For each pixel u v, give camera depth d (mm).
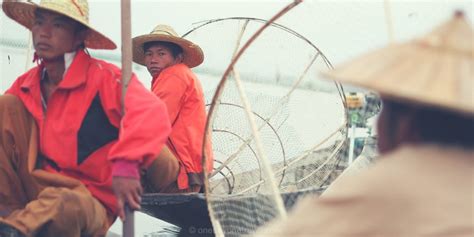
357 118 7363
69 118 5504
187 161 7031
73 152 5508
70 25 5547
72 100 5508
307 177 7395
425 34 2590
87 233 5344
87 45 5918
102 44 5855
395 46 2592
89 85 5516
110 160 5199
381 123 2627
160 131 5258
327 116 7371
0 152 5609
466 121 2455
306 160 7469
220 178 7410
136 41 7594
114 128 5531
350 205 2430
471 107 2332
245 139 7453
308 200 2539
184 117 7160
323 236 2430
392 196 2396
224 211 6074
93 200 5316
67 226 5188
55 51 5500
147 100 5328
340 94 7238
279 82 7301
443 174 2418
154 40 7535
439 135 2482
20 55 7406
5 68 7387
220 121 7422
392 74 2488
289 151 7445
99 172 5547
